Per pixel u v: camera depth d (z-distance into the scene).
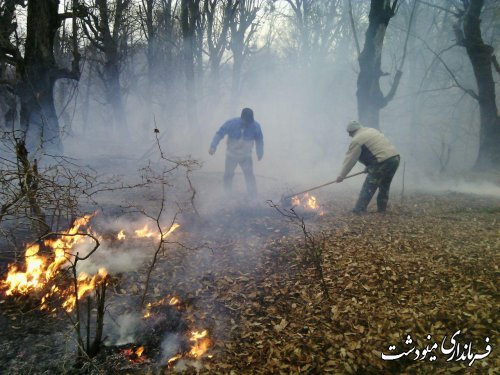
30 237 4.48
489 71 10.75
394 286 3.70
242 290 3.81
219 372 2.76
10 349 2.89
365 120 9.52
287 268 4.23
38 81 8.41
